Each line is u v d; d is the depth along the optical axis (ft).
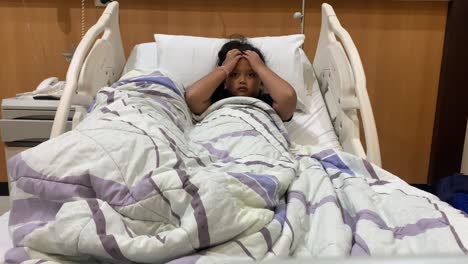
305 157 3.78
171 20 7.14
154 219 2.42
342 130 5.00
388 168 7.84
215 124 4.08
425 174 7.85
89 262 2.30
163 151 2.77
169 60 5.86
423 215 2.81
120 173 2.56
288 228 2.48
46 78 7.34
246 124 4.00
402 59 7.38
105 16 5.48
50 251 2.24
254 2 7.07
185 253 2.19
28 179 2.51
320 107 5.67
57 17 7.10
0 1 7.03
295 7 7.09
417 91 7.52
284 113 5.02
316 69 6.35
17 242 2.35
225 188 2.45
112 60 5.62
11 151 5.68
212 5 7.09
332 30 5.51
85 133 2.79
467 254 1.26
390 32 7.25
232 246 2.28
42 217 2.50
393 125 7.67
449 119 7.41
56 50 7.25
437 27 7.24
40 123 5.57
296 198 2.84
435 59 7.38
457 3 6.98
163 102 4.09
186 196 2.35
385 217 2.87
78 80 4.46
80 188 2.49
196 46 5.93
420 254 1.26
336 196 3.01
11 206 2.56
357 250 2.43
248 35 7.20
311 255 2.44
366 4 7.11
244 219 2.36
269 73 5.09
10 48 7.24
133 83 4.21
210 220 2.22
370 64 7.38
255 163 3.18
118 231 2.26
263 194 2.64
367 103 4.25
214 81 5.01
